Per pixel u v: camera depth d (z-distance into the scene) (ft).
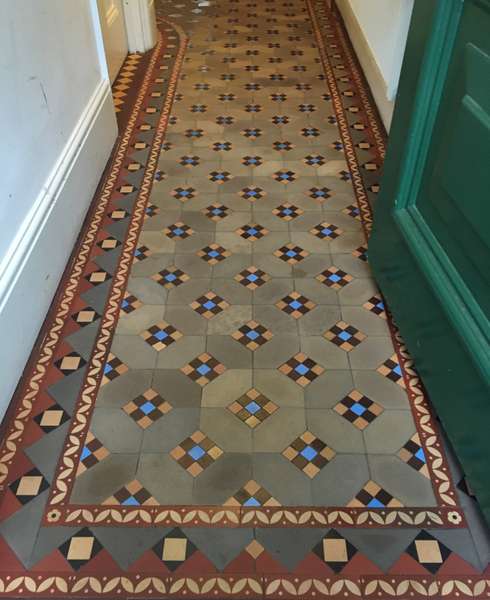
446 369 4.94
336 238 7.45
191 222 7.69
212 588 4.21
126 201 8.04
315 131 9.74
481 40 4.09
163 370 5.76
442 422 5.09
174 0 15.47
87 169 7.76
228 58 12.31
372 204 8.05
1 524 4.53
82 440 5.13
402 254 5.80
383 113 9.88
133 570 4.29
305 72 11.73
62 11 6.86
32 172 5.99
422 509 4.68
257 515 4.63
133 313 6.36
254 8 14.96
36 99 6.07
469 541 4.48
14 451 5.03
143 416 5.34
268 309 6.45
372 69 10.72
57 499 4.70
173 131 9.70
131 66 11.89
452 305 4.65
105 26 10.50
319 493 4.78
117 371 5.74
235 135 9.61
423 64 4.88
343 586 4.22
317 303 6.53
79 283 6.72
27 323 5.74
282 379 5.69
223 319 6.32
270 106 10.49
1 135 5.20
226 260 7.09
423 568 4.32
